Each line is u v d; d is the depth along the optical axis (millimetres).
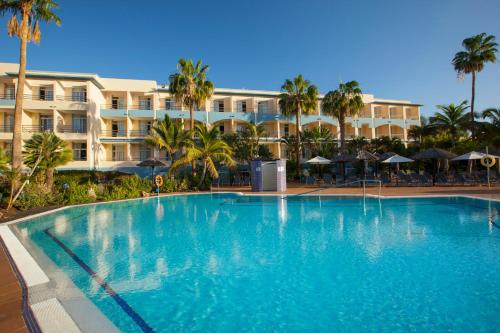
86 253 6449
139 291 4449
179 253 6398
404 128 41531
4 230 8984
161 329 3432
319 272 5098
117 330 3139
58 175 23609
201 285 4648
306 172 32656
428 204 13070
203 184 23031
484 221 9211
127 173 30125
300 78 29922
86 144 28672
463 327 3305
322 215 11070
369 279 4730
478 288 4293
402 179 21516
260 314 3738
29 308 3643
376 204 13523
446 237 7262
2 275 4836
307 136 34094
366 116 41781
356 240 7180
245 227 9109
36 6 16641
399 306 3832
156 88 32969
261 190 20891
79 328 3168
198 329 3424
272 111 37969
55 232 8758
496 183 20516
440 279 4652
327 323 3486
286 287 4512
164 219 10922
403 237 7363
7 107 26359
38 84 27672
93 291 4441
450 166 30422
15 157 15195
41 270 5117
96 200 16516
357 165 32031
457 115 34500
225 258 5996
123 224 9984
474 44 28625
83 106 27750
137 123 33469
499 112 28672
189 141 24453
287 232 8281
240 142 31094
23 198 12906
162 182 20906
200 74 26438
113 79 31984
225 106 36938
